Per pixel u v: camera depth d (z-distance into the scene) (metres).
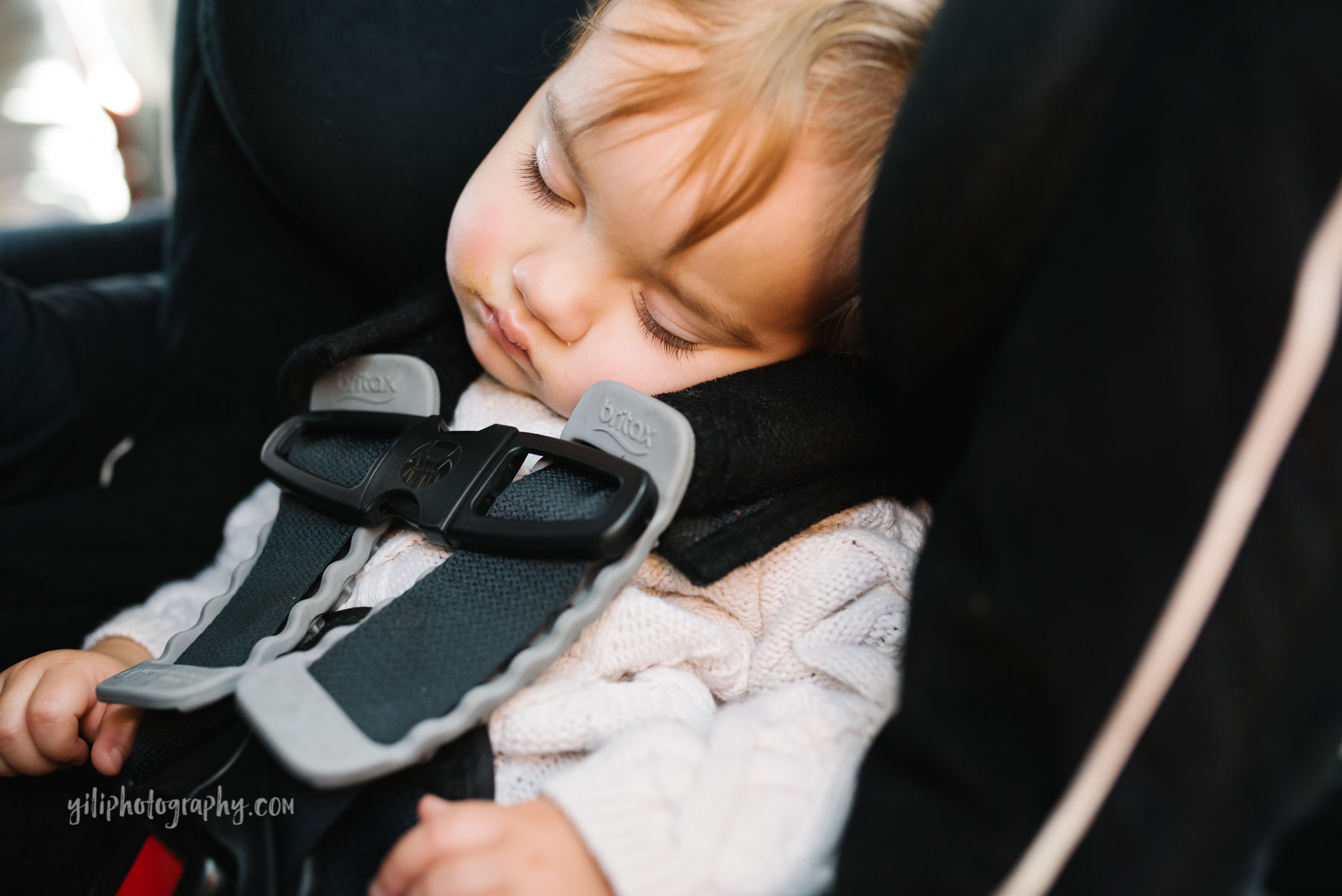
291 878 0.45
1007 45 0.42
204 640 0.56
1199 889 0.34
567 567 0.51
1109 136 0.39
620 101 0.56
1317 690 0.36
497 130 0.75
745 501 0.57
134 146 1.66
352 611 0.56
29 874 0.53
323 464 0.62
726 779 0.46
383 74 0.73
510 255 0.62
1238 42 0.36
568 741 0.50
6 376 0.83
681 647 0.55
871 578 0.59
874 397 0.62
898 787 0.39
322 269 0.88
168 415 0.86
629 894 0.41
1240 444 0.34
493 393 0.71
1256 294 0.34
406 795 0.48
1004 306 0.46
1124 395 0.36
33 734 0.56
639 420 0.54
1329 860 0.59
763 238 0.57
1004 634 0.37
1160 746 0.34
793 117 0.55
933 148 0.44
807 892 0.44
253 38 0.72
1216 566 0.34
